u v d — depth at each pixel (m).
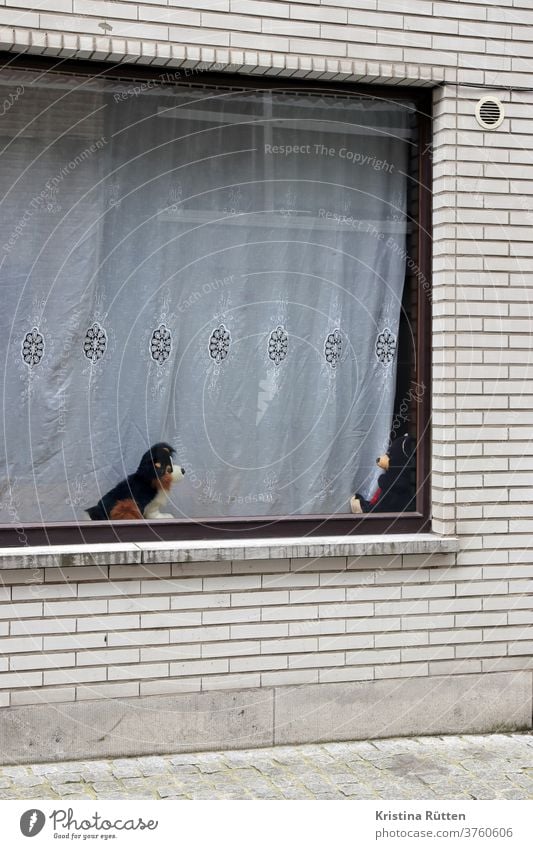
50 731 5.34
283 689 5.67
